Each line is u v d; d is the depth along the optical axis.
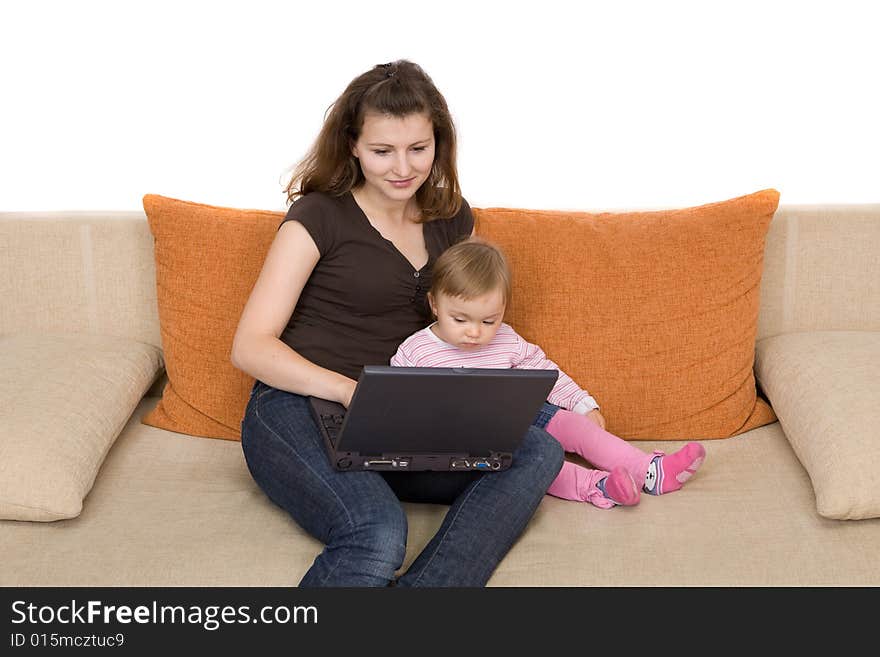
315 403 1.90
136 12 2.74
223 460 2.12
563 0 2.79
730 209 2.21
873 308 2.35
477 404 1.72
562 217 2.27
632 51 2.82
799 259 2.34
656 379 2.19
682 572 1.74
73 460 1.88
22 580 1.70
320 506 1.78
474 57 2.82
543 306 2.20
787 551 1.78
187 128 2.82
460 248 1.97
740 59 2.81
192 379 2.22
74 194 2.84
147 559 1.75
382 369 1.65
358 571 1.68
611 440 2.06
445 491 1.92
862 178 2.85
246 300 2.21
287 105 2.82
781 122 2.84
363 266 2.01
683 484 2.03
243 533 1.83
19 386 2.01
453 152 2.08
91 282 2.34
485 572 1.74
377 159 1.93
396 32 2.80
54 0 2.72
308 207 2.00
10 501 1.80
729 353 2.20
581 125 2.87
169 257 2.23
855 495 1.80
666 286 2.19
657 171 2.89
